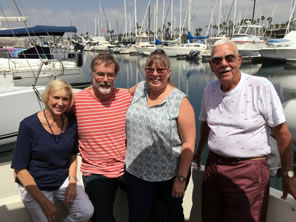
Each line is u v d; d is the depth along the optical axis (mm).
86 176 1681
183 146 1496
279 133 1403
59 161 1573
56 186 1603
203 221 1699
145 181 1572
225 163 1520
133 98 1639
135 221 1577
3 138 4301
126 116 1599
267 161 1504
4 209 1592
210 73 18281
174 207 1609
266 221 1588
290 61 21641
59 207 1708
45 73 6309
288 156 1405
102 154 1651
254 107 1432
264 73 17844
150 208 1608
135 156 1563
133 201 1600
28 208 1565
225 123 1501
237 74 1468
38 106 4516
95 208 1570
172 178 1563
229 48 1422
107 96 1640
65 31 8414
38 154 1510
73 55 7727
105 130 1629
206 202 1650
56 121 1532
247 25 25078
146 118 1503
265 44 24453
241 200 1462
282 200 1489
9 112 4234
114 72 1595
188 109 1483
